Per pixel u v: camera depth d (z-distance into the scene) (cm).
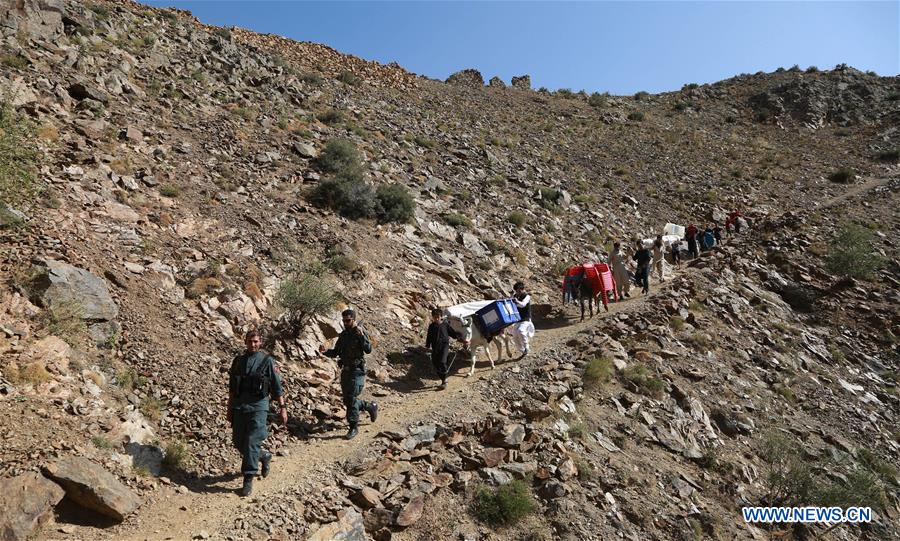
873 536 883
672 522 741
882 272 1934
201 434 666
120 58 1747
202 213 1154
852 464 1027
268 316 939
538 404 855
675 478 834
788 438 1036
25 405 541
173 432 654
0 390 539
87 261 809
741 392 1149
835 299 1756
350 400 743
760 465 960
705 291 1608
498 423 797
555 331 1329
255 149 1627
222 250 1052
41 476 464
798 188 3384
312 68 3372
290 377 842
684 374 1141
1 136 936
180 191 1198
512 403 870
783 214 2550
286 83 2523
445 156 2445
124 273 841
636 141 4084
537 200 2314
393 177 1897
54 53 1503
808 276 1886
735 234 2495
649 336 1251
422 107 3422
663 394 1029
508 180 2439
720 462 911
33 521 434
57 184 973
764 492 897
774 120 5394
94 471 499
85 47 1664
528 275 1691
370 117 2642
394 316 1145
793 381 1275
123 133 1306
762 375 1253
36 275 702
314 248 1221
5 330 613
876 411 1258
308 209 1384
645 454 871
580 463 766
